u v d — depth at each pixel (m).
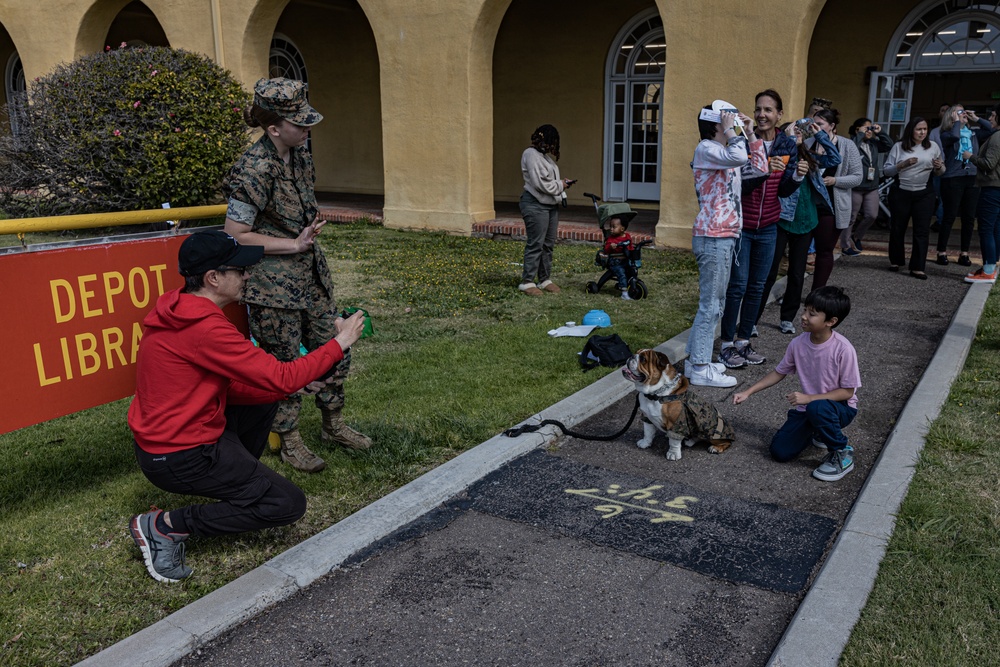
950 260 9.35
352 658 2.65
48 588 2.99
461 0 11.13
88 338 3.46
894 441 4.15
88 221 3.41
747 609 2.88
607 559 3.21
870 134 9.27
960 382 5.11
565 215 13.58
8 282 3.15
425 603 2.94
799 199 6.07
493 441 4.29
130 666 2.54
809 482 3.90
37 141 10.34
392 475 3.96
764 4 9.21
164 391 2.85
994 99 13.52
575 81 15.11
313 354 2.99
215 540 3.35
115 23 19.52
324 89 17.64
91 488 3.82
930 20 12.03
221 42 13.20
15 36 15.61
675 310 7.25
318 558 3.14
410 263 9.53
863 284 8.21
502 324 6.76
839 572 2.96
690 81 9.91
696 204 10.19
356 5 16.52
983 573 2.96
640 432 4.57
